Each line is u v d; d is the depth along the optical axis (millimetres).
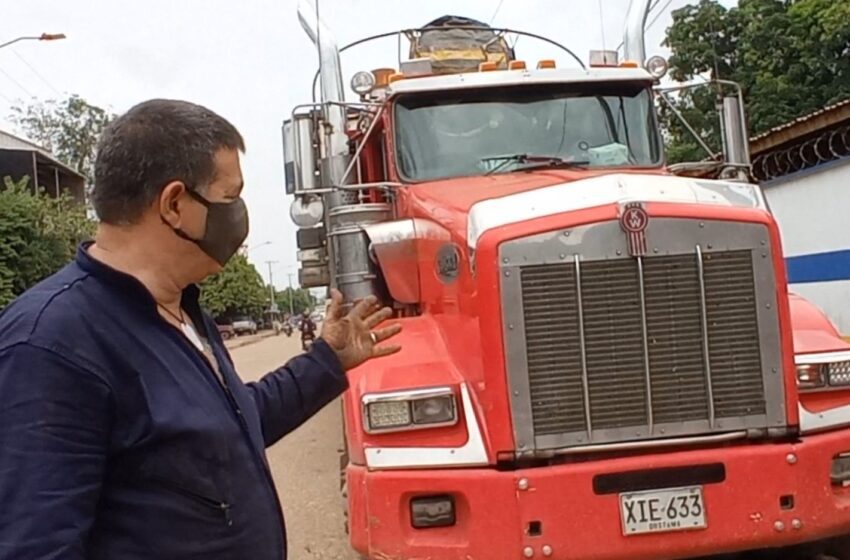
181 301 2012
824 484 3674
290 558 5383
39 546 1532
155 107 1867
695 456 3561
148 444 1705
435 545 3562
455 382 3787
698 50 25203
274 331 76250
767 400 3711
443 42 6758
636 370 3629
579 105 5453
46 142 55875
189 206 1844
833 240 10453
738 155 5621
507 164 5188
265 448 2135
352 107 5496
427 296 4516
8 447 1569
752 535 3564
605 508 3500
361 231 4980
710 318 3672
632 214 3607
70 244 27078
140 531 1702
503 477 3494
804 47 23734
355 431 3793
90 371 1650
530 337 3596
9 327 1665
